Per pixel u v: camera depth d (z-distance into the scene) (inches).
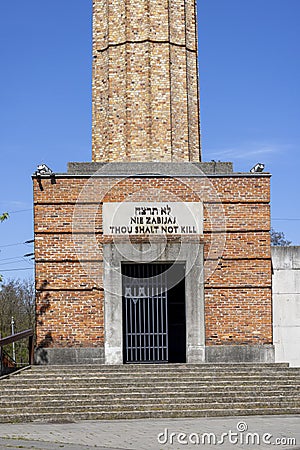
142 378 907.4
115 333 987.3
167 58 1067.3
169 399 851.4
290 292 1037.2
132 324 1025.5
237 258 1010.7
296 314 1034.7
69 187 1002.1
